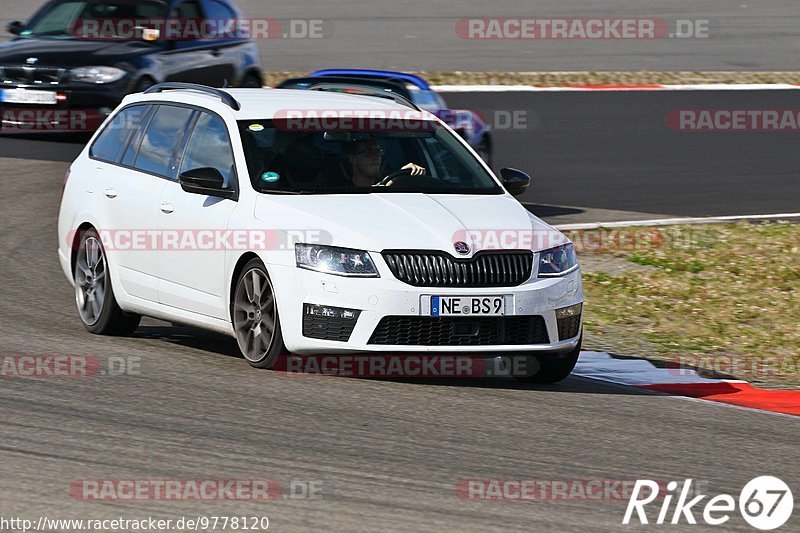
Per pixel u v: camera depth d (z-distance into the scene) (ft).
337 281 88.12
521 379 97.14
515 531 62.08
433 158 102.42
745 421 87.61
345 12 369.71
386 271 88.07
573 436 80.48
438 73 296.51
